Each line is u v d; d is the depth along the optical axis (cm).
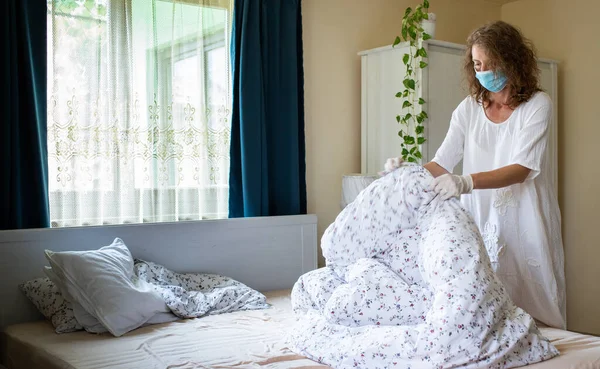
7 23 275
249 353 203
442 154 244
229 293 285
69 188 296
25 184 285
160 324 255
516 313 182
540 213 218
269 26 355
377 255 212
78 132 297
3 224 276
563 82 440
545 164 221
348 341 185
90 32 299
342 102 395
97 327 245
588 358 174
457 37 455
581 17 430
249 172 341
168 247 304
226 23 343
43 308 260
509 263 223
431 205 203
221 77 342
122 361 201
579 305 431
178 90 327
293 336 206
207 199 337
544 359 173
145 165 317
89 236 283
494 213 225
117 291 248
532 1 459
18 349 239
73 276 251
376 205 211
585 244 427
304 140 370
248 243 328
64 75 294
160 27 320
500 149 224
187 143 330
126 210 312
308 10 380
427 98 352
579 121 431
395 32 420
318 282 223
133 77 313
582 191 429
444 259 180
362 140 393
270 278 335
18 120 280
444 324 168
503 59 213
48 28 291
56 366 204
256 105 344
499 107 227
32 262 271
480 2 468
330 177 391
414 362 170
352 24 399
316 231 352
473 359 166
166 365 194
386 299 191
